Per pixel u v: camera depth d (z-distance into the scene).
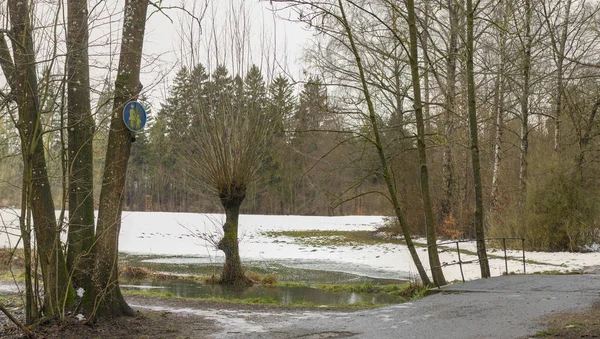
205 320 9.48
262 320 9.57
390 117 23.36
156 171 54.91
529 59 19.53
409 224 31.80
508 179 27.47
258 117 17.34
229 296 14.26
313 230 37.91
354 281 17.36
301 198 58.44
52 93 8.49
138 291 14.17
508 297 9.85
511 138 30.97
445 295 10.91
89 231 8.91
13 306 10.28
